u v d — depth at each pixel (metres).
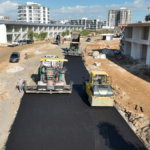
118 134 10.63
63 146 9.41
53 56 22.31
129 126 11.58
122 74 24.64
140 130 11.12
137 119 12.26
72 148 9.28
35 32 81.50
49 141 9.78
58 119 12.10
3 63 30.44
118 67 29.05
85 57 38.47
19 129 10.82
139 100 15.80
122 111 13.77
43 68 16.69
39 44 61.75
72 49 39.62
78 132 10.69
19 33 70.12
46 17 142.62
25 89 16.12
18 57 31.81
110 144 9.72
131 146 9.61
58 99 15.44
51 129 10.91
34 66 28.48
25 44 60.56
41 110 13.32
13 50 45.50
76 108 13.83
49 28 100.81
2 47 50.81
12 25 65.75
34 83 19.91
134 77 23.09
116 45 58.38
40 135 10.29
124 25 36.41
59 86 15.90
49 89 15.84
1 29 57.91
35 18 137.75
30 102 14.66
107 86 13.59
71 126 11.30
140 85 19.86
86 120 12.09
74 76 23.44
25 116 12.38
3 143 9.58
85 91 17.61
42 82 16.16
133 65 30.19
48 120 11.94
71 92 16.84
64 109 13.61
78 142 9.77
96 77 14.76
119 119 12.39
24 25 75.62
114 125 11.62
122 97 16.19
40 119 12.04
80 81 21.25
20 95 16.17
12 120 11.93
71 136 10.28
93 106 14.26
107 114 13.05
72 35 42.12
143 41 29.59
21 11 137.62
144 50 35.50
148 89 18.58
